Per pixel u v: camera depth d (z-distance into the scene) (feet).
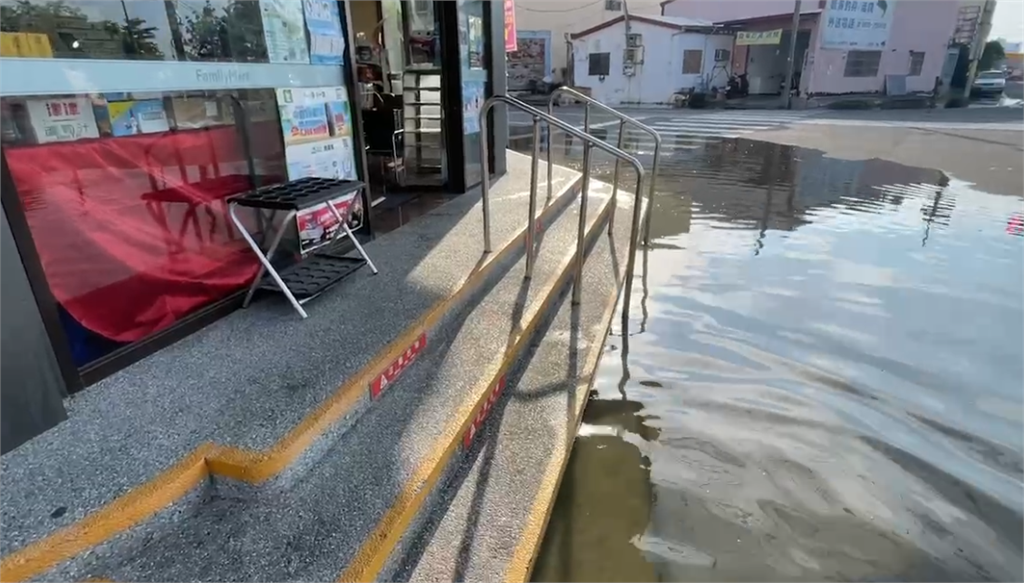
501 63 17.67
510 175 18.71
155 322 7.14
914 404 9.01
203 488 5.22
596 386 9.36
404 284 9.29
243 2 7.97
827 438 8.25
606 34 69.56
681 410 8.82
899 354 10.40
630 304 12.21
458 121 15.37
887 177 24.36
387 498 5.38
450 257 10.60
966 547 6.50
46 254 5.83
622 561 6.16
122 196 6.63
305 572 4.56
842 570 6.17
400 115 16.78
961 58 72.08
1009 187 22.34
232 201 7.55
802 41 68.28
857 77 69.26
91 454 5.17
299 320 7.93
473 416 6.97
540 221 13.61
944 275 13.82
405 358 7.50
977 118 46.91
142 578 4.44
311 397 6.09
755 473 7.56
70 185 6.02
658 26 66.28
